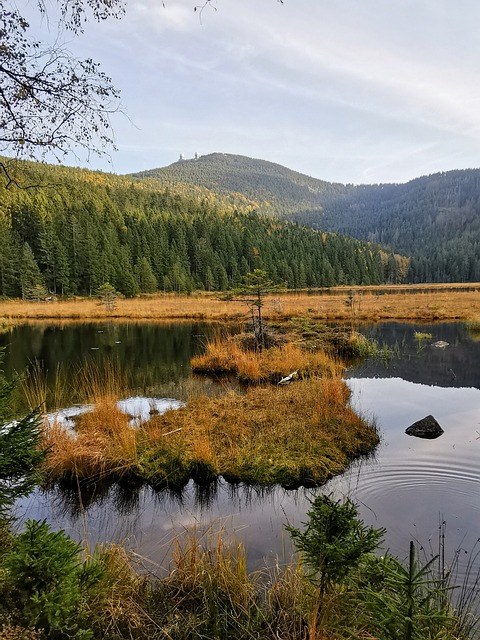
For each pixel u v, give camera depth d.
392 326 22.03
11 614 1.63
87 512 4.75
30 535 1.89
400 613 1.77
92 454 5.57
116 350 16.19
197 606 3.05
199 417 7.54
